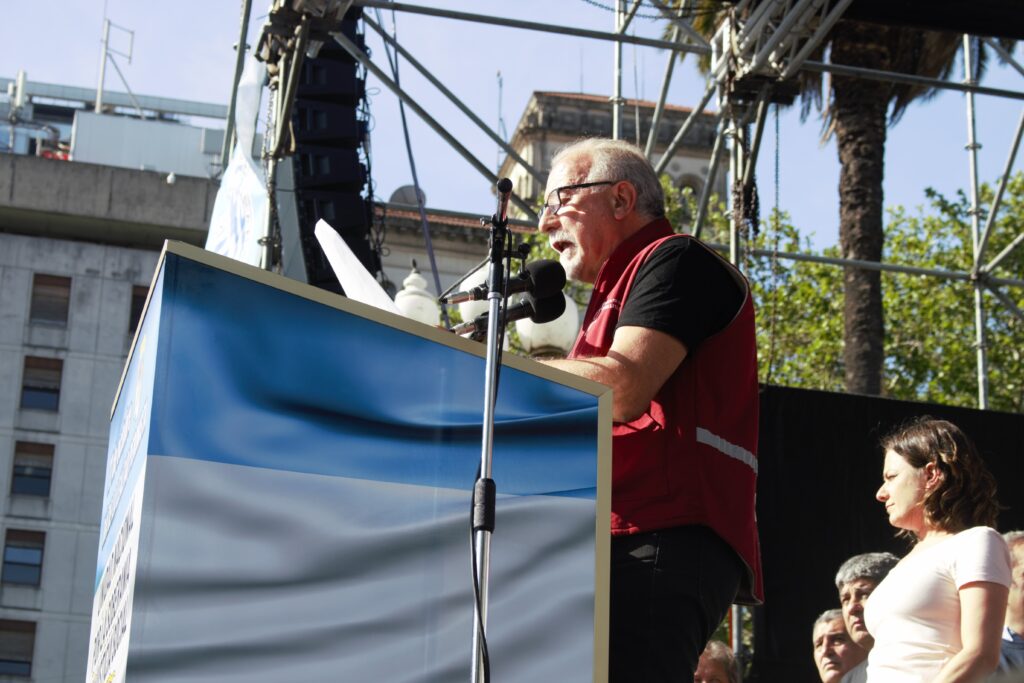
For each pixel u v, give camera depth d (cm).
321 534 231
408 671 233
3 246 3775
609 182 323
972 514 385
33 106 4875
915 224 2455
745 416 298
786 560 859
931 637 349
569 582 253
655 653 273
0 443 3641
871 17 840
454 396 249
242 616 223
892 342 2389
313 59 938
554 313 297
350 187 934
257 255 770
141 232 3834
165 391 224
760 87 876
